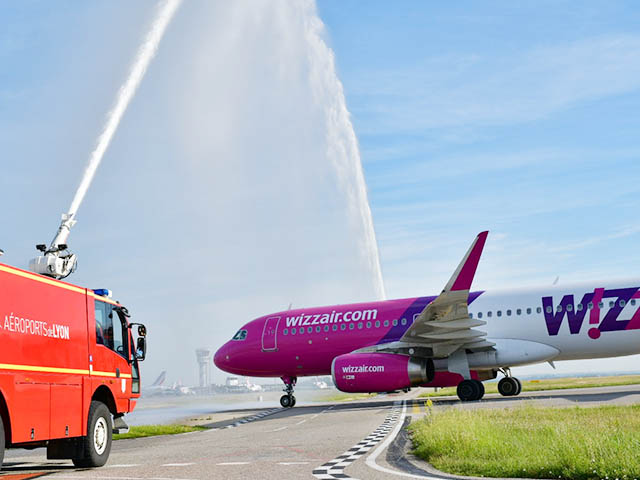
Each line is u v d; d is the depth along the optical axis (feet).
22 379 32.53
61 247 43.27
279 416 88.53
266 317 108.99
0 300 31.30
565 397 87.92
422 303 96.89
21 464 43.91
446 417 49.83
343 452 40.27
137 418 110.01
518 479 27.99
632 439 32.91
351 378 90.94
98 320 42.22
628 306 86.12
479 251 80.69
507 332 91.86
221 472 32.65
